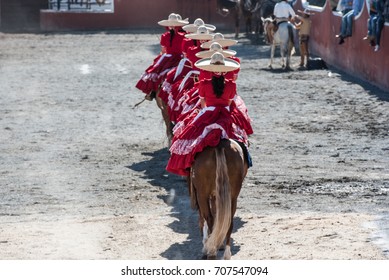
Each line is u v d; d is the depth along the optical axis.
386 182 34.75
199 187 23.78
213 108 24.81
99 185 35.44
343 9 74.12
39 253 25.20
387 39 60.44
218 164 22.86
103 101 59.12
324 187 34.12
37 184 35.69
